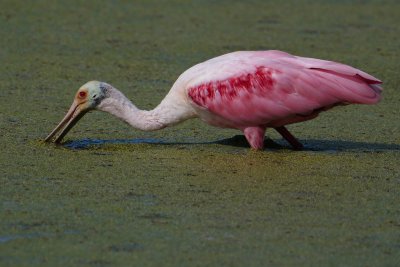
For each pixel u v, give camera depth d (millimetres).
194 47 21500
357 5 26750
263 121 14141
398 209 11945
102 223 11156
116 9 25328
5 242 10500
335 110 17281
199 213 11570
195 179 12945
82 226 11047
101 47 21344
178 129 15867
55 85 18250
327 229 11180
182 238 10742
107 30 22953
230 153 14336
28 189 12344
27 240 10578
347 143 15094
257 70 14031
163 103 14664
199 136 15445
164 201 11992
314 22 24438
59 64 19781
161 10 25391
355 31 23578
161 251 10352
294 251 10453
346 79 13734
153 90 18172
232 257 10234
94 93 14688
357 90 13664
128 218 11352
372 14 25656
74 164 13562
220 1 26859
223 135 15500
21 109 16484
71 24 23453
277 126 14461
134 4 26047
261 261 10148
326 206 11977
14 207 11625
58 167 13375
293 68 13961
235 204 11961
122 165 13562
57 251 10289
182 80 14492
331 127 16125
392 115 16984
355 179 13125
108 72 19344
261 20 24484
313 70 13906
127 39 22141
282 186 12727
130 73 19344
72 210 11586
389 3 27125
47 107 16688
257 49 21344
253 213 11641
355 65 20328
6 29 22641
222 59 14422
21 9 24797
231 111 14117
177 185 12664
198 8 25812
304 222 11375
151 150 14461
